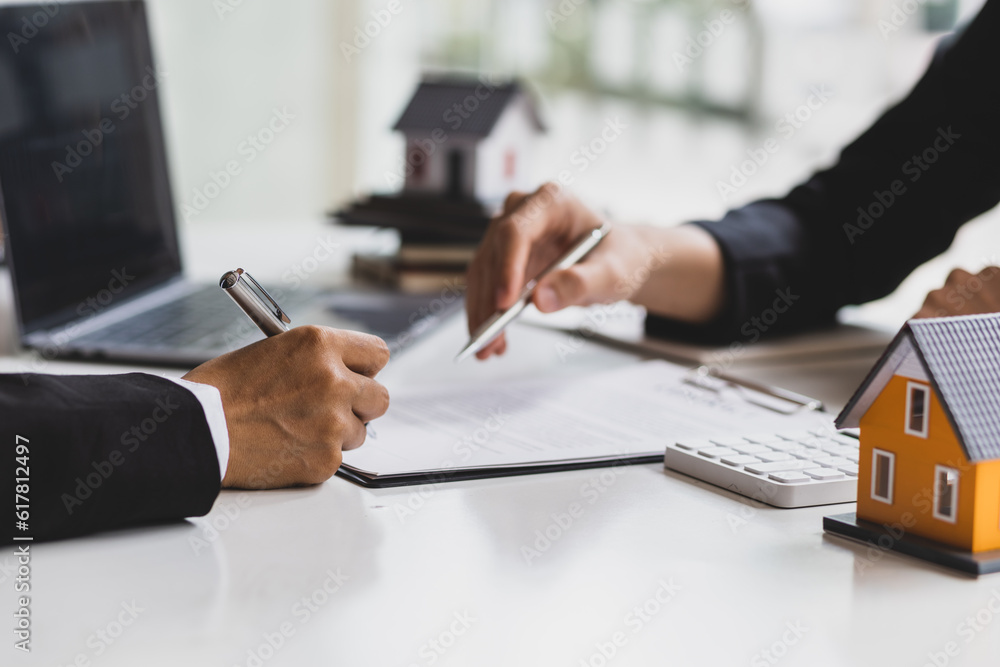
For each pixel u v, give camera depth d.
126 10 1.16
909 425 0.52
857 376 0.93
